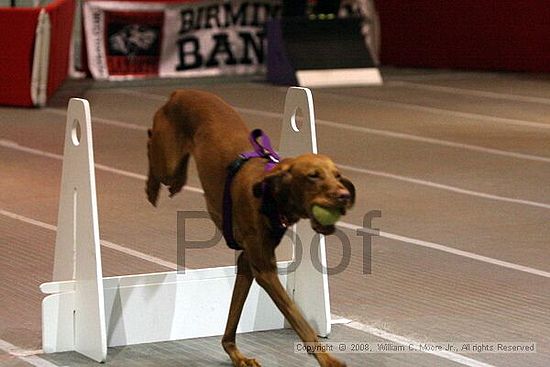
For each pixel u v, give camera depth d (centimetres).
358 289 1005
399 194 1463
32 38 2277
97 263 789
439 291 999
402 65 3428
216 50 3064
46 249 1148
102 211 1336
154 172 838
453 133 2036
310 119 841
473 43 3278
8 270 1060
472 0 3250
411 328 885
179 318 851
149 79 2925
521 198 1448
